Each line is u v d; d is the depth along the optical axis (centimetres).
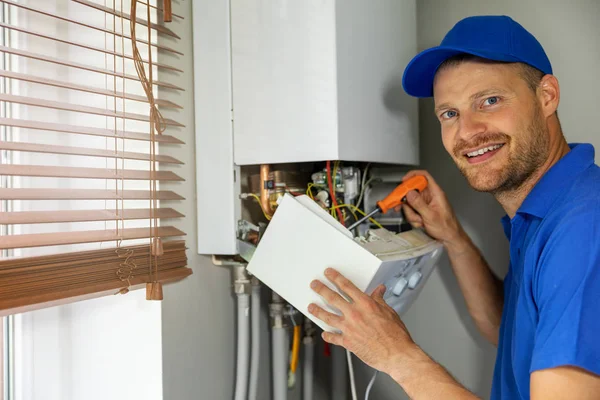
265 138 102
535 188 92
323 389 160
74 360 103
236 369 122
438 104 101
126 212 90
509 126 92
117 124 101
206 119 108
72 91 104
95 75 102
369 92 109
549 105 97
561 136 101
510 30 95
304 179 122
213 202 108
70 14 104
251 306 119
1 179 97
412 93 114
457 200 153
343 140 97
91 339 102
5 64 96
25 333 99
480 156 96
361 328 85
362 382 160
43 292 74
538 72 96
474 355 151
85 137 104
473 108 95
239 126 105
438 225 129
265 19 102
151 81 89
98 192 85
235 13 105
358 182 119
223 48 106
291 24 99
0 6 96
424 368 81
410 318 160
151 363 98
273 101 101
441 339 156
